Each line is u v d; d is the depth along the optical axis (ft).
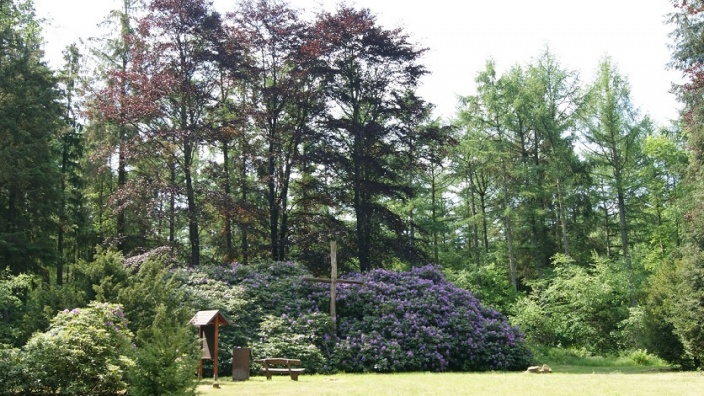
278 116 97.91
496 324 67.97
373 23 98.02
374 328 63.98
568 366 70.64
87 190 110.01
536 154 120.67
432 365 62.64
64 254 106.42
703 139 74.28
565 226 114.01
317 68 93.20
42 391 35.12
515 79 117.70
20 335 53.06
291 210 98.37
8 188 85.56
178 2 87.35
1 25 91.45
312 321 62.49
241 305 62.80
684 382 44.73
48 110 90.12
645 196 127.24
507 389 39.09
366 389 39.14
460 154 127.34
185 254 85.76
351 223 111.75
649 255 119.65
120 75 86.22
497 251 125.29
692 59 77.41
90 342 35.99
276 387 40.65
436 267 79.36
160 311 41.98
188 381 28.68
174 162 89.25
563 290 100.73
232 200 83.92
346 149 98.63
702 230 68.49
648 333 68.23
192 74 90.07
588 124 114.11
